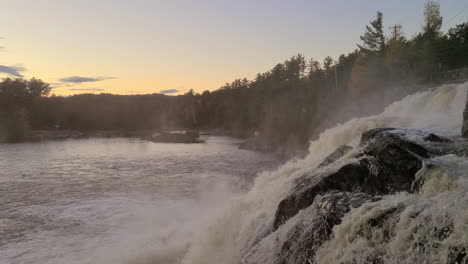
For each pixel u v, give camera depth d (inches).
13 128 3053.6
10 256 407.5
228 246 325.1
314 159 398.0
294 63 3454.7
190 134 2768.2
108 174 999.0
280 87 3376.0
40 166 1170.6
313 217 219.1
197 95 5974.4
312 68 3764.8
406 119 512.7
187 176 965.8
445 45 1501.0
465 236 128.2
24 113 3646.7
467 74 1152.8
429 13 1752.0
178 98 6003.9
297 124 2437.3
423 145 259.6
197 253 353.7
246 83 4827.8
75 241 452.1
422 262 138.9
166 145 2169.0
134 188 795.4
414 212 155.6
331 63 3469.5
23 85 4008.4
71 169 1096.2
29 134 3110.2
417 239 144.7
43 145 2153.1
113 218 550.0
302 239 213.3
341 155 328.2
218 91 5595.5
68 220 543.8
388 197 199.9
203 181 885.2
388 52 1782.7
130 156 1499.8
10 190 773.3
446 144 258.1
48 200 679.1
